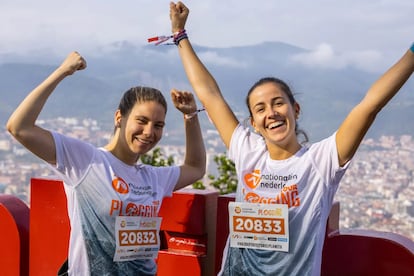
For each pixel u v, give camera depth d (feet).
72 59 10.43
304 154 9.81
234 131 10.63
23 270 12.94
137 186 10.83
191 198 12.05
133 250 10.63
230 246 10.10
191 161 12.08
